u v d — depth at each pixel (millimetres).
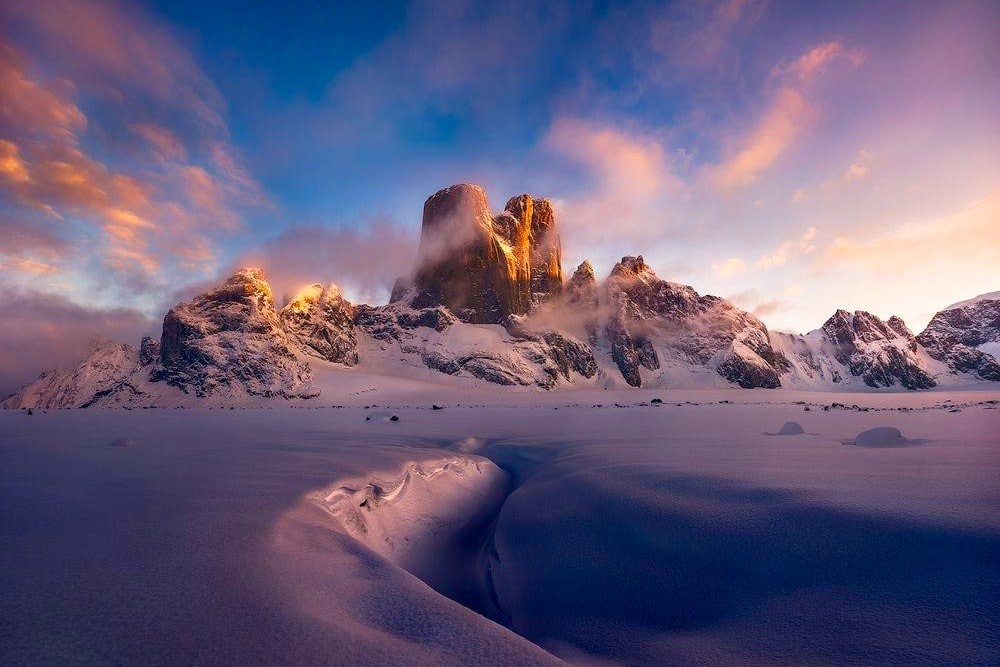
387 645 4000
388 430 34312
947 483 9266
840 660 4520
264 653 3643
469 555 11289
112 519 7227
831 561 6324
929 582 5453
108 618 4035
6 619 3945
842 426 28766
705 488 10070
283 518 7480
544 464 19281
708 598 6344
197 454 16516
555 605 7199
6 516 7375
